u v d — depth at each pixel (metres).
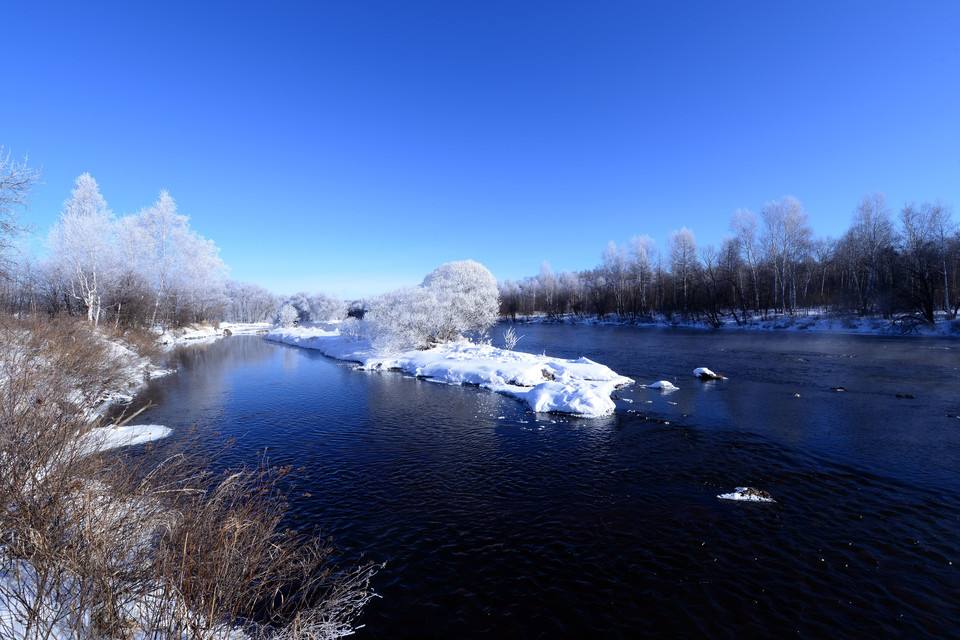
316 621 5.57
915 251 45.47
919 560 7.45
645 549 8.02
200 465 7.19
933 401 17.56
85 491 4.09
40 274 34.16
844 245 58.78
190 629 3.77
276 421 16.94
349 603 6.42
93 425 5.18
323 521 9.17
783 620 6.18
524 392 20.66
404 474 11.65
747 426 15.09
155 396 21.59
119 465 5.11
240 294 107.12
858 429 14.37
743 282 61.12
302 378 26.91
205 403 20.05
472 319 41.03
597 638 5.95
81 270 33.25
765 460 12.04
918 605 6.39
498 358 28.30
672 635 5.97
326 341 46.53
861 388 20.09
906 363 26.09
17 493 3.77
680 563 7.57
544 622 6.26
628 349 36.88
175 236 47.88
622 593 6.85
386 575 7.34
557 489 10.60
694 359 30.31
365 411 18.42
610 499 10.01
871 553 7.69
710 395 19.73
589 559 7.75
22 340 10.30
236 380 26.22
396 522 9.12
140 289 41.22
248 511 5.74
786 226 57.38
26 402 4.58
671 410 17.41
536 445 13.78
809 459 12.02
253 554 5.00
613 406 17.64
